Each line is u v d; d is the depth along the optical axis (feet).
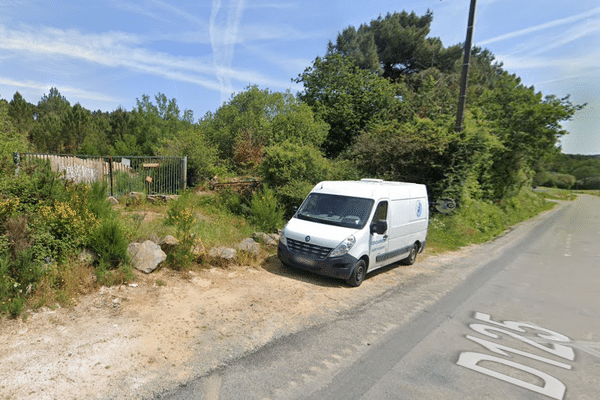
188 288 19.79
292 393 11.54
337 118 77.71
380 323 18.10
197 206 38.50
